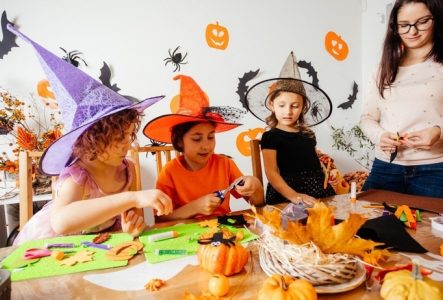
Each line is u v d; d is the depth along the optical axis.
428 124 1.13
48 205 0.95
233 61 2.14
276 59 2.27
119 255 0.57
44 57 0.73
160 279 0.48
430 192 1.10
